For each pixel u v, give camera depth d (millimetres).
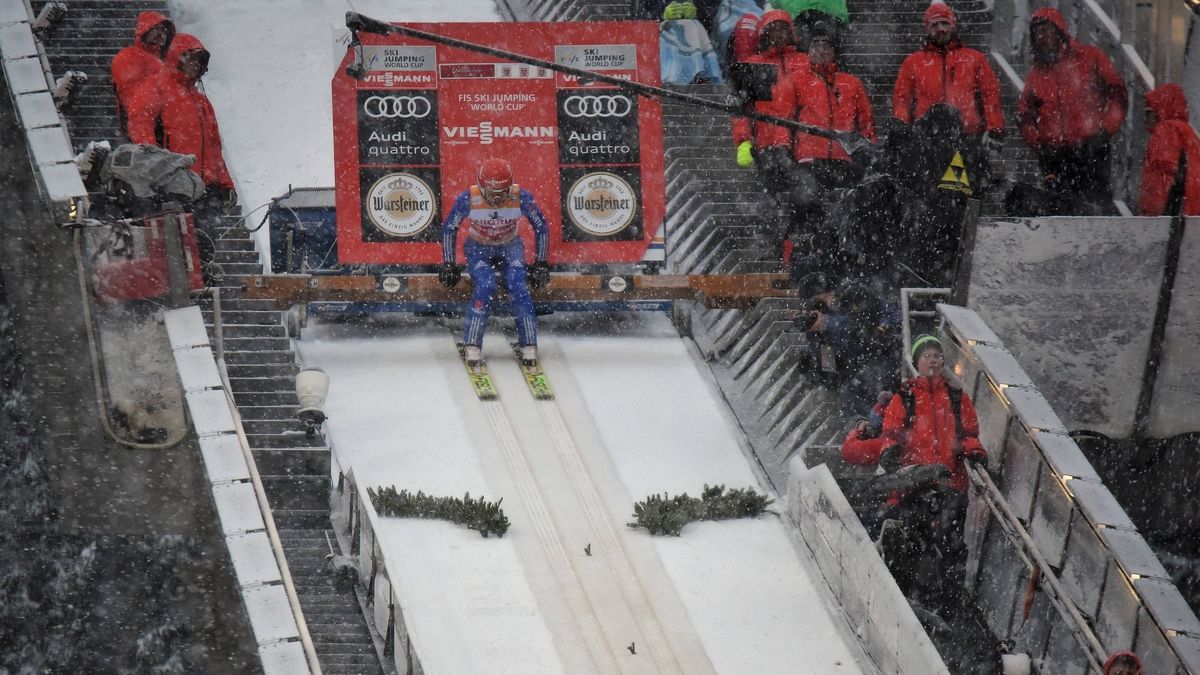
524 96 68188
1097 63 68062
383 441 60781
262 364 61406
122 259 50281
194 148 61812
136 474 49750
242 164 77375
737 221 73125
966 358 57906
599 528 57000
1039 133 68750
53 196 49344
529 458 60406
